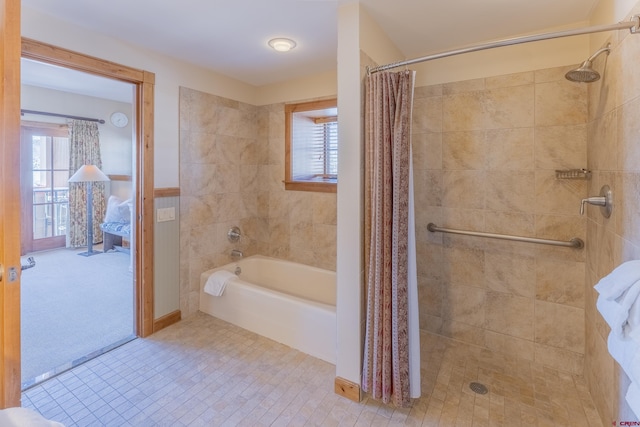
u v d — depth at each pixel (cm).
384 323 174
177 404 185
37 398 188
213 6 189
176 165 277
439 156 253
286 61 278
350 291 186
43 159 520
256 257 353
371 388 179
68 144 539
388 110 171
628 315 94
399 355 171
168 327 274
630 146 135
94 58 219
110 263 470
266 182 355
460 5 181
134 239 259
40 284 380
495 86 229
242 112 338
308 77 318
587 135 201
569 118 207
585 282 206
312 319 235
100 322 286
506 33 216
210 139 305
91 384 201
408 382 175
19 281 111
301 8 190
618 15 149
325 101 309
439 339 258
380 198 172
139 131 253
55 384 201
